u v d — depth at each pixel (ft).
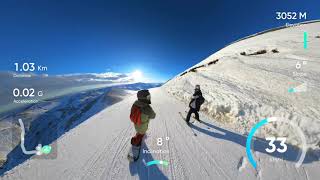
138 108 11.06
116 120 19.34
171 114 21.30
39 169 10.40
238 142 13.84
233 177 9.94
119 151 12.32
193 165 10.89
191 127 16.85
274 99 20.12
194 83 36.96
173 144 13.41
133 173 10.08
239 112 17.97
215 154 12.11
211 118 19.61
